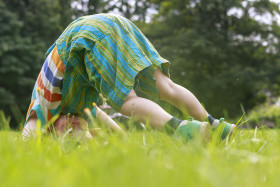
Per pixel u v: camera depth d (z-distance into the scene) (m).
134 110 2.20
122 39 2.31
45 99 2.60
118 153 1.36
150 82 2.30
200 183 0.94
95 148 1.78
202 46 19.58
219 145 2.01
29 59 16.98
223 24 21.72
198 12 21.67
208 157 1.36
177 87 2.31
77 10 19.00
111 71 2.22
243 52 21.41
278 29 21.42
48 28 18.17
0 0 17.75
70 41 2.47
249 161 1.24
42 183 0.90
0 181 0.96
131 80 2.17
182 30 21.52
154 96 2.33
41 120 2.60
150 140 2.02
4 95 15.97
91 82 2.33
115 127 2.62
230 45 20.83
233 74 19.64
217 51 20.19
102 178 1.01
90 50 2.29
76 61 2.37
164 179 0.96
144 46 2.39
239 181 1.01
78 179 0.98
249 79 19.59
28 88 17.22
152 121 2.17
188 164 1.16
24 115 17.06
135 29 2.46
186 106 2.28
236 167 1.23
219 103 19.39
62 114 2.72
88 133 2.41
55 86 2.55
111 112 2.91
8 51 16.66
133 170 1.06
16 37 17.02
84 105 2.63
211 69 21.02
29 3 18.83
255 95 20.48
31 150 1.64
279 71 20.50
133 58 2.24
